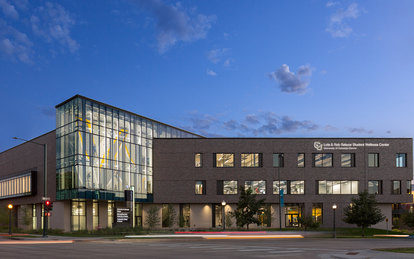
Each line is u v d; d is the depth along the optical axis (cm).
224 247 2562
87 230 5103
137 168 6341
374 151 6838
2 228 5947
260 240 3644
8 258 1833
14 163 6925
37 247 2605
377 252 2073
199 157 6769
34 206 6344
